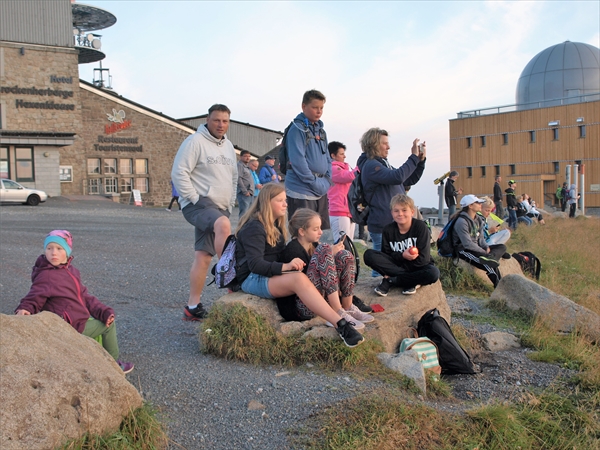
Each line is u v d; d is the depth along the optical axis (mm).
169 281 8047
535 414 4066
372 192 6504
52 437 2834
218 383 4242
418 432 3568
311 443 3408
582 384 4773
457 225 8367
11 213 19938
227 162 5980
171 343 5207
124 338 5332
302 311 4820
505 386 4750
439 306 5984
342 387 4137
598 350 5773
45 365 3027
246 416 3744
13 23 30625
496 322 6656
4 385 2836
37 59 31250
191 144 5746
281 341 4680
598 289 9305
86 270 8602
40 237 12477
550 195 53000
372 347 4758
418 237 5621
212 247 5848
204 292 7398
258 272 4836
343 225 7637
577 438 3854
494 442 3652
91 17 41625
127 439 3152
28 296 3996
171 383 4246
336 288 4848
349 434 3457
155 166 35344
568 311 6578
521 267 9438
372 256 5625
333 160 7699
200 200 5828
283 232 5152
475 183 58688
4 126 30562
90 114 33375
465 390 4637
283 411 3795
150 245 11680
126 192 34156
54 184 31078
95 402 3057
